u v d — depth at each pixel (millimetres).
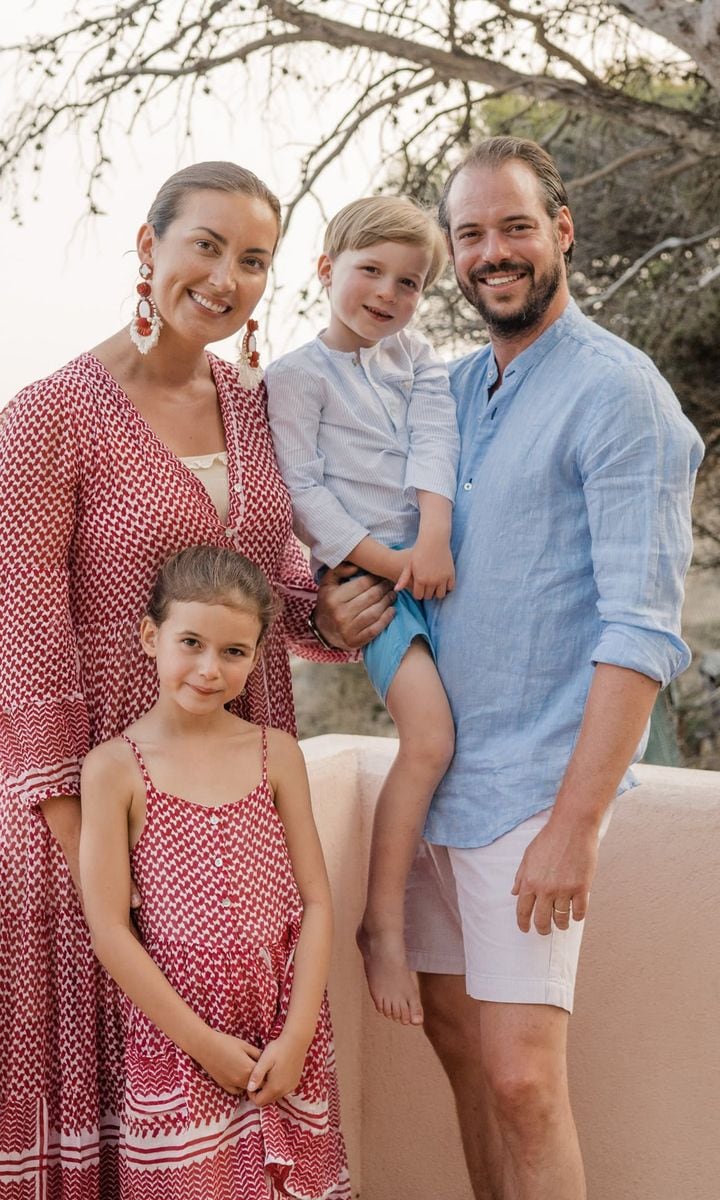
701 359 7617
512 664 2447
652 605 2291
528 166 2473
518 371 2510
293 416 2676
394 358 2850
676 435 2326
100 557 2258
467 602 2510
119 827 2174
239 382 2541
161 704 2256
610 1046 2943
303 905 2301
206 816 2199
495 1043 2396
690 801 2848
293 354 2768
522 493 2438
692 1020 2863
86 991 2240
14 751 2219
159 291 2307
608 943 2932
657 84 8078
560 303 2510
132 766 2199
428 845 2670
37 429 2191
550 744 2408
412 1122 3201
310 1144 2270
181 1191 2115
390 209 2756
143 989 2107
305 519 2639
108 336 2391
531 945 2373
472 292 2508
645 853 2887
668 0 6883
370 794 3186
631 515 2299
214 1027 2145
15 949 2254
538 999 2355
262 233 2305
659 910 2879
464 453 2678
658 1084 2904
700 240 7535
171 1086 2129
